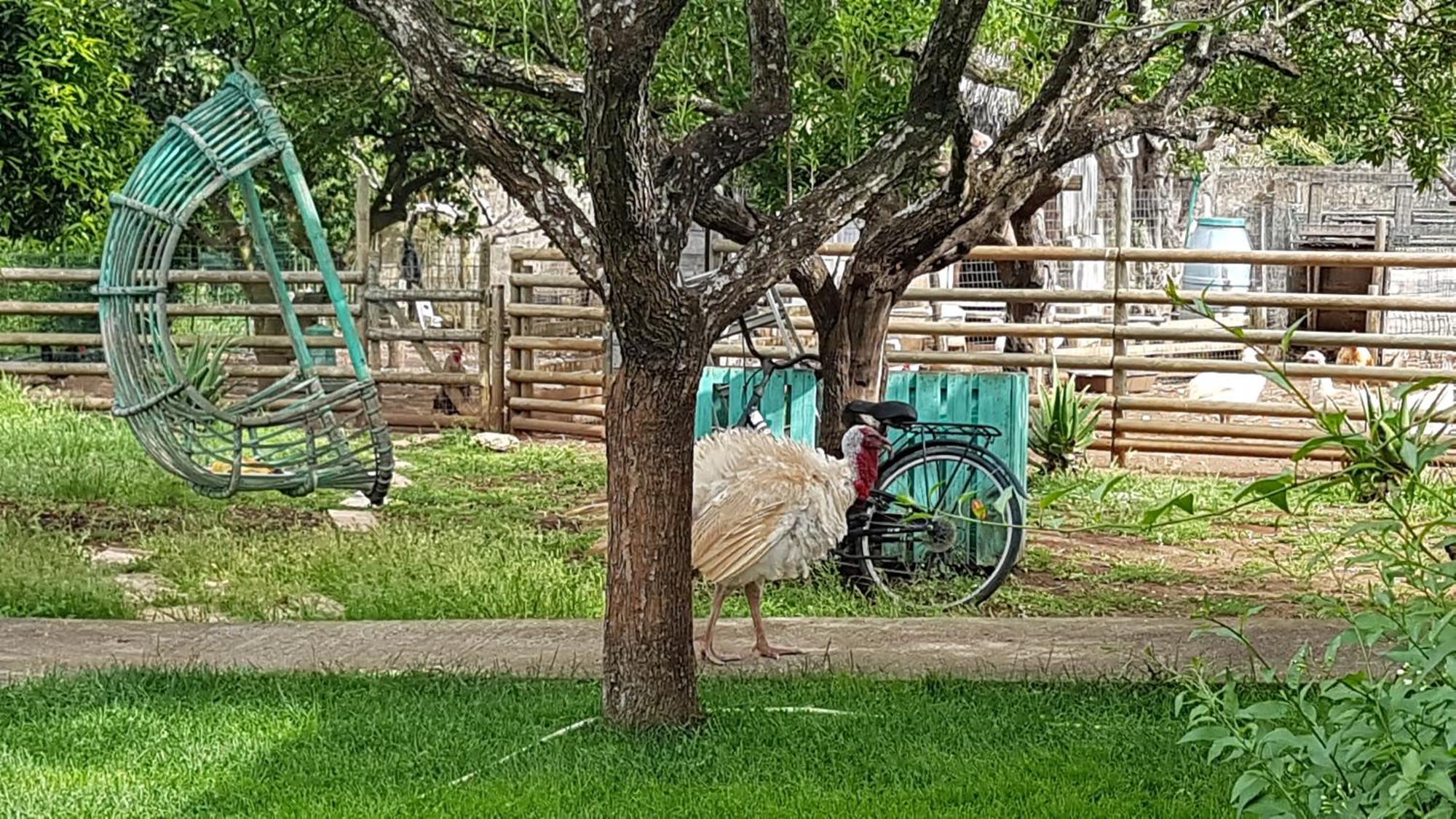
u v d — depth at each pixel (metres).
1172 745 5.31
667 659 5.39
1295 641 6.69
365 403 9.33
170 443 9.23
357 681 6.11
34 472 11.00
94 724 5.53
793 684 6.06
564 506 10.96
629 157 4.64
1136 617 7.43
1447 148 9.35
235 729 5.50
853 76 7.13
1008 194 8.09
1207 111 8.76
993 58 10.73
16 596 7.57
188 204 9.06
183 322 15.31
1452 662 3.02
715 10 7.73
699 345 5.13
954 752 5.29
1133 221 24.52
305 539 8.86
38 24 13.97
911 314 17.83
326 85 9.64
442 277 20.14
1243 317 16.17
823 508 6.44
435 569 8.02
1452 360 18.03
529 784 4.91
